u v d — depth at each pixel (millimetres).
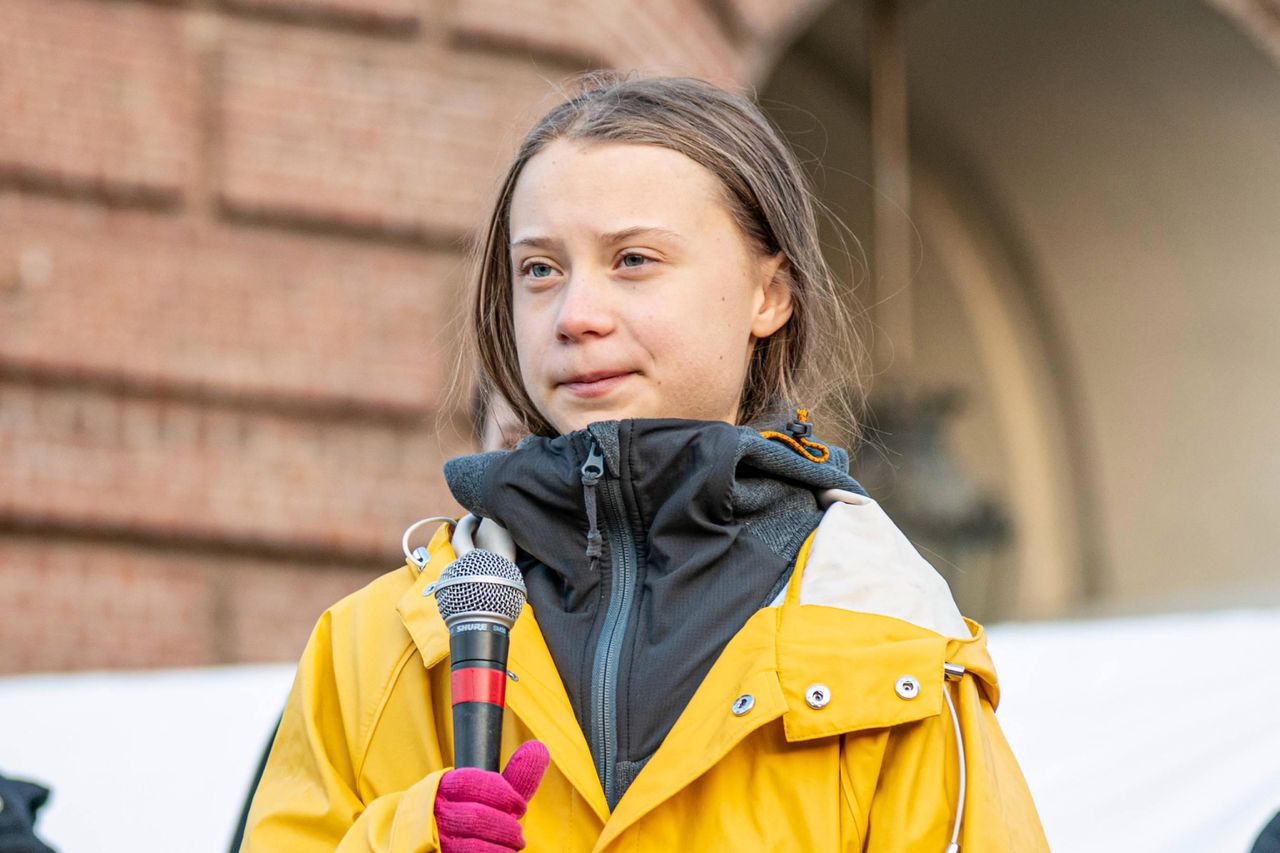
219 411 8352
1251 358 13180
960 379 13758
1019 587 13547
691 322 2902
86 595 8141
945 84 13141
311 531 8336
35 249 8242
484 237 3289
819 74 12789
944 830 2668
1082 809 4699
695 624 2777
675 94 3117
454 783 2510
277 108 8586
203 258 8406
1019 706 5418
